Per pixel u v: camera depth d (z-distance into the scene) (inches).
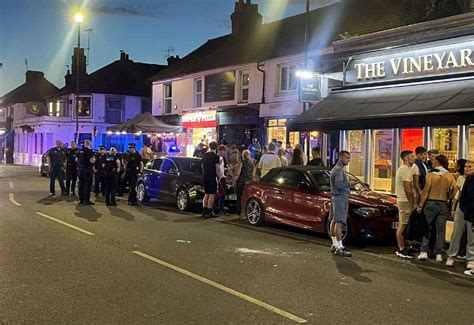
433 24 538.0
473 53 509.0
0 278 273.0
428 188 351.9
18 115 2066.9
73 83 1763.0
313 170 454.9
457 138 525.3
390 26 677.3
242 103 961.5
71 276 279.7
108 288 258.8
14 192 727.7
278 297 251.4
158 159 641.6
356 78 631.2
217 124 998.4
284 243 398.6
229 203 571.2
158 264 312.3
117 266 304.5
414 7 652.1
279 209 458.0
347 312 231.3
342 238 405.1
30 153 1806.1
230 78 984.3
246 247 375.6
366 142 622.2
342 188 363.6
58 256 326.3
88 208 568.4
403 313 232.5
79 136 1588.3
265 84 892.0
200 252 351.6
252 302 241.8
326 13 966.4
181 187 575.2
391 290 272.1
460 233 333.4
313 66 690.8
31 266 299.4
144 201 642.8
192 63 1175.6
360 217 397.1
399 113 497.7
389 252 381.7
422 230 351.6
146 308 228.5
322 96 681.0
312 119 589.6
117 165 610.5
